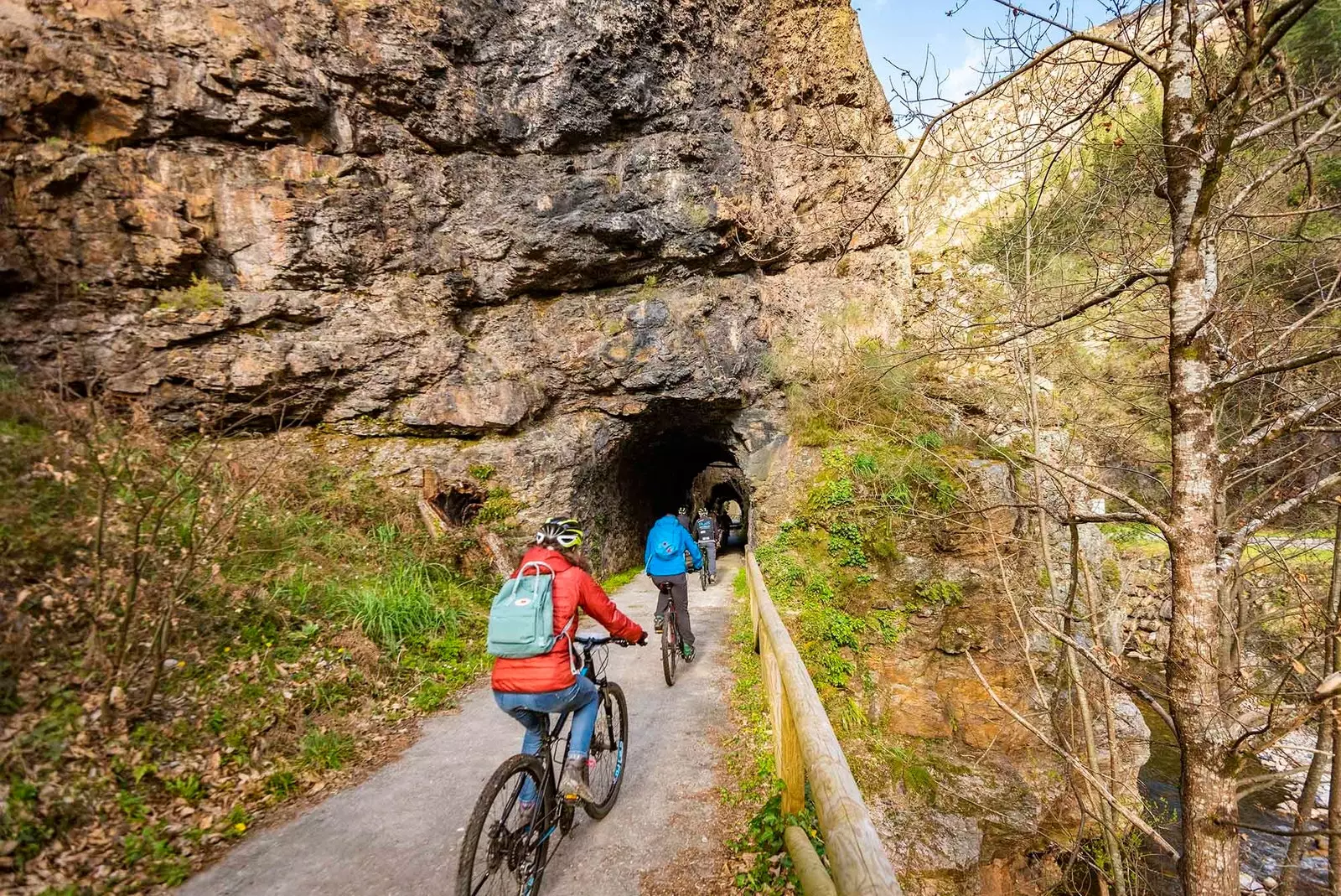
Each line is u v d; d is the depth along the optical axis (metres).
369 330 9.80
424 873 3.11
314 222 9.45
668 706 5.53
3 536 4.42
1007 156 4.96
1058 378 8.82
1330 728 5.30
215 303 8.76
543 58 10.98
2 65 7.50
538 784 2.90
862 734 9.39
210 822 3.46
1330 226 5.04
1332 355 2.81
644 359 11.97
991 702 9.76
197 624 4.80
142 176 8.36
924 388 11.78
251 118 8.91
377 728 4.91
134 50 8.23
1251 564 6.29
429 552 8.36
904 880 8.07
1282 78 3.32
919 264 14.88
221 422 8.73
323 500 8.14
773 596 10.52
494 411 10.66
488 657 6.64
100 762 3.48
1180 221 3.26
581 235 11.41
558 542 3.14
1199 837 3.10
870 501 11.15
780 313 13.57
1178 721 3.24
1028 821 8.72
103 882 2.89
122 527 5.09
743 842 3.36
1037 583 9.84
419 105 10.30
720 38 12.38
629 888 3.01
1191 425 3.23
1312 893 9.16
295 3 9.23
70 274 7.95
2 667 3.58
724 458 23.14
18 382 7.00
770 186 13.20
